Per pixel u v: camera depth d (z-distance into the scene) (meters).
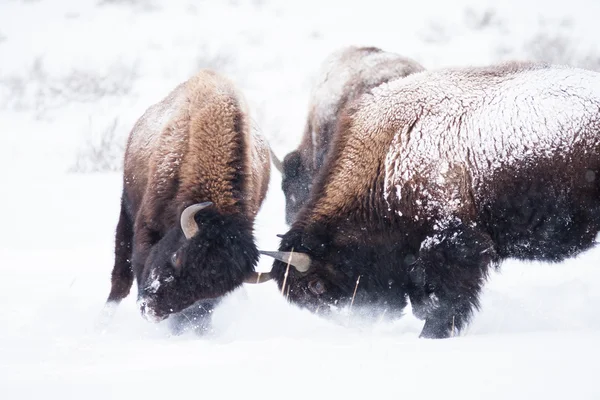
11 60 81.88
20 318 26.34
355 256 25.97
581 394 13.11
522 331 23.48
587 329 21.66
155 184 26.89
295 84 77.25
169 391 14.19
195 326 25.19
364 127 26.30
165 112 29.23
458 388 13.68
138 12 92.75
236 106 26.66
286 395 13.77
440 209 24.81
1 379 15.36
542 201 24.72
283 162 38.81
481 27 89.06
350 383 14.30
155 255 24.64
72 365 17.38
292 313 28.22
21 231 42.56
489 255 24.81
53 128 67.25
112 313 27.89
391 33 88.75
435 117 25.34
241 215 25.12
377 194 25.66
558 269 33.31
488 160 24.80
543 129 24.58
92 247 39.34
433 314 24.78
